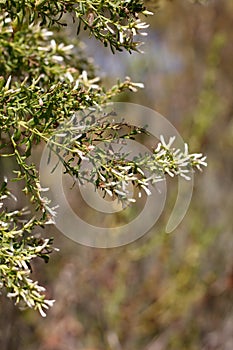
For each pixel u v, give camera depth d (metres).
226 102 4.27
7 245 0.96
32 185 0.99
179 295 3.70
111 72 2.75
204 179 4.15
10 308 2.83
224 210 4.16
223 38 3.80
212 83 3.68
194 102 4.25
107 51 2.66
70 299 3.30
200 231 3.79
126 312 3.65
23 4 1.03
